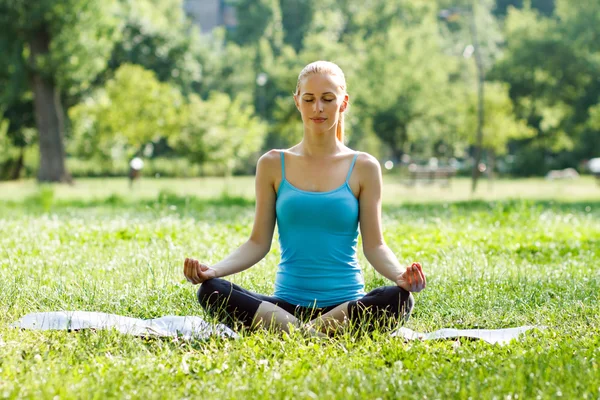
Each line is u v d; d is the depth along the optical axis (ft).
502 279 26.53
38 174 158.20
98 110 157.58
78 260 30.37
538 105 215.31
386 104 213.66
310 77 19.27
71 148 186.29
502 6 327.67
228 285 18.72
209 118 156.46
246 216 54.65
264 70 260.21
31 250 33.78
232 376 15.28
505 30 236.02
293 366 15.62
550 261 33.71
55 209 66.08
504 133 171.32
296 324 18.42
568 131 214.28
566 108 210.59
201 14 389.80
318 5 307.37
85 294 22.44
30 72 151.64
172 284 24.23
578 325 19.93
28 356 16.17
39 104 156.76
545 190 133.90
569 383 14.48
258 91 258.37
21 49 146.61
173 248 33.78
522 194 116.98
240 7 302.25
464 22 267.39
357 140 225.35
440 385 14.43
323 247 19.27
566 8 205.77
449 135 217.15
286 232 19.51
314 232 19.27
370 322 18.34
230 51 265.54
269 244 19.95
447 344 18.10
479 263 30.71
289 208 19.31
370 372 15.37
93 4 144.46
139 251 32.91
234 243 37.17
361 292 19.61
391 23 273.95
